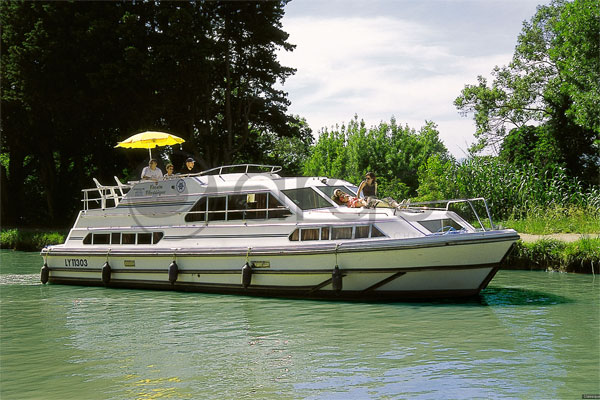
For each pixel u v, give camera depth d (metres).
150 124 33.22
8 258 25.50
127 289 15.85
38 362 8.57
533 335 9.52
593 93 33.97
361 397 6.77
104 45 31.38
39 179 48.59
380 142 51.78
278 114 40.25
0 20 34.62
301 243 13.32
